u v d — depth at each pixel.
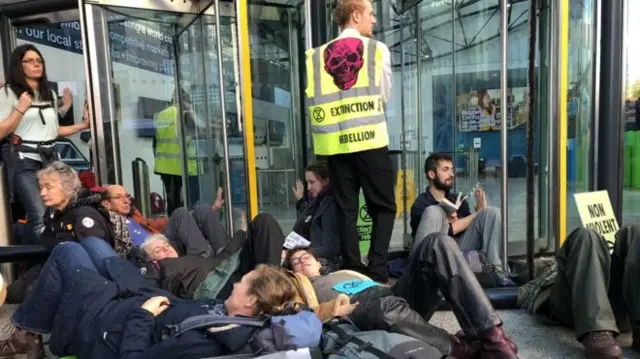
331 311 2.32
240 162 4.29
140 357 2.00
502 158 3.54
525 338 2.67
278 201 4.66
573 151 3.92
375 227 3.22
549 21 3.95
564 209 3.69
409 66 5.39
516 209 4.43
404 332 2.09
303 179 4.70
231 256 2.98
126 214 3.44
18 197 3.88
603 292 2.33
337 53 3.07
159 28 4.50
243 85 3.97
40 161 3.75
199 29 4.52
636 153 4.25
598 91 3.78
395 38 5.35
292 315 2.12
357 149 3.06
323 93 3.10
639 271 2.37
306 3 4.11
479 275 3.31
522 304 3.06
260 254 3.00
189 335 2.03
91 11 4.03
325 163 3.73
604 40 3.73
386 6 5.27
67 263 2.50
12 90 3.68
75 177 3.11
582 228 2.50
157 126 4.57
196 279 2.91
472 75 4.95
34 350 2.61
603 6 3.71
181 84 4.58
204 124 4.54
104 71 4.14
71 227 3.01
